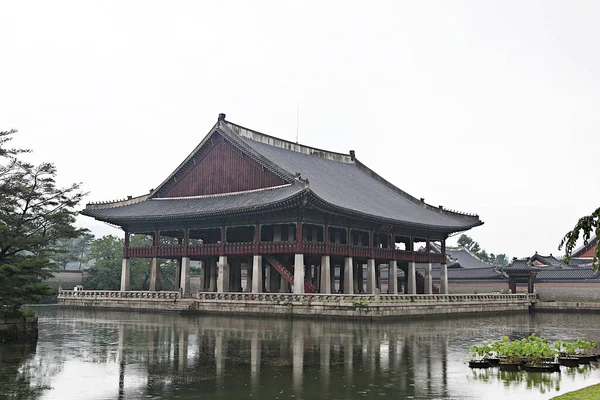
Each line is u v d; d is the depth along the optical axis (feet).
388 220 272.92
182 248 286.05
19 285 137.59
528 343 100.89
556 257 437.17
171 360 108.68
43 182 156.15
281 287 277.03
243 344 133.39
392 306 209.26
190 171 306.14
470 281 376.07
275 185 272.92
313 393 79.56
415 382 87.20
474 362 101.35
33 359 110.11
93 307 284.82
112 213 307.58
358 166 372.99
